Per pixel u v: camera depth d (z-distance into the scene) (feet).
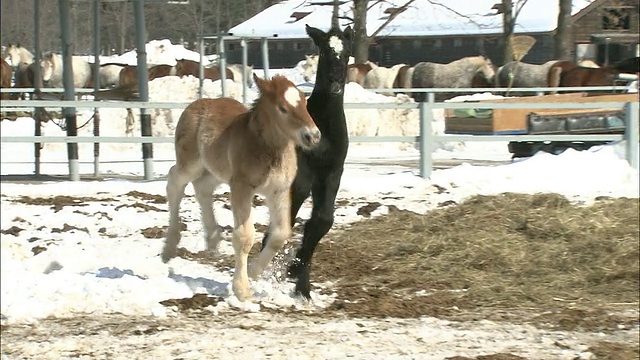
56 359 24.86
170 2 62.28
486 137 57.82
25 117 90.33
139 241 40.75
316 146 29.71
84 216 45.42
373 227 43.34
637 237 41.16
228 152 30.66
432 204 48.93
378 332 28.35
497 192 51.03
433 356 25.76
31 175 61.05
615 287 35.24
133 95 62.64
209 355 25.27
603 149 57.41
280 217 30.32
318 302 32.04
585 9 195.42
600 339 28.35
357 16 139.74
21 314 28.96
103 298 30.63
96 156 61.21
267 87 29.07
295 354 25.53
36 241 39.81
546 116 65.05
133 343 26.40
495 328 29.35
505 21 137.59
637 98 75.41
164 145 82.17
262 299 31.68
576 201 48.14
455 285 35.24
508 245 39.88
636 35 196.65
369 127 85.61
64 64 59.72
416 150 83.92
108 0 66.33
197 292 31.91
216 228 33.88
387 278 35.94
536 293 34.14
